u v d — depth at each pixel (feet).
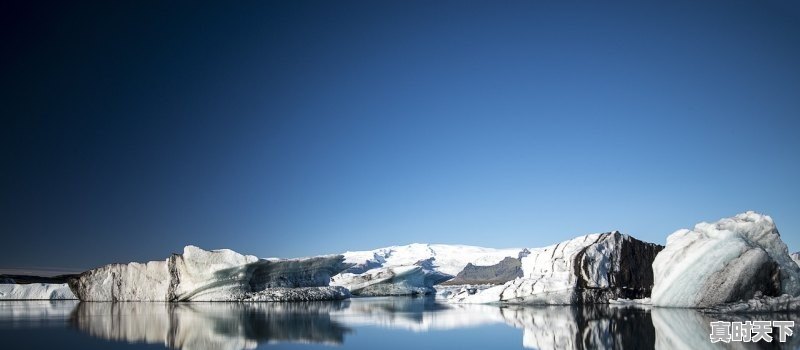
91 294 241.55
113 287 241.14
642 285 168.04
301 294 229.66
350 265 282.97
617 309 135.03
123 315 143.33
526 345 77.56
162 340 89.35
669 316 110.83
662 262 137.90
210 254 221.25
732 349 67.31
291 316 136.26
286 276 244.83
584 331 90.38
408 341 84.89
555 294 164.04
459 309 157.28
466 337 87.97
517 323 107.86
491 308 157.28
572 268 166.09
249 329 104.58
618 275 165.99
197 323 118.11
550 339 82.74
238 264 217.56
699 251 127.85
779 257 128.67
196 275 221.87
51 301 245.04
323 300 234.17
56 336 95.09
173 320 126.21
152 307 185.57
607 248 168.45
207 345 83.15
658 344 73.82
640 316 112.88
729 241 124.77
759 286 125.90
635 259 170.71
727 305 122.52
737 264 123.44
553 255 176.04
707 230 133.80
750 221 133.28
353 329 102.99
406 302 215.72
